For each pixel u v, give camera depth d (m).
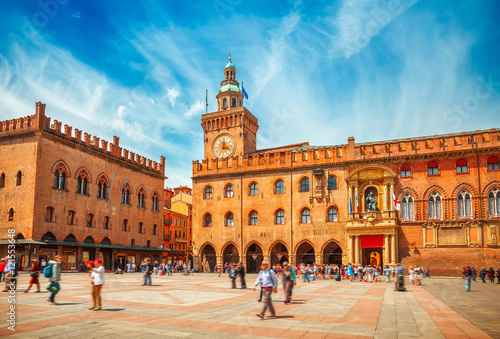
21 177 62.03
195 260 79.25
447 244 62.34
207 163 82.25
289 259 71.75
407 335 15.57
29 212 60.09
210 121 87.19
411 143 66.94
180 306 22.58
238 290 33.56
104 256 74.19
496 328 17.23
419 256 63.41
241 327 16.56
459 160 63.97
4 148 64.50
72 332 15.06
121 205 79.44
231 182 79.12
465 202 62.69
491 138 62.41
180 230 122.19
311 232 70.81
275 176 75.62
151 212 88.69
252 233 75.44
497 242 59.78
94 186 72.94
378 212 65.94
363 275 55.91
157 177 91.81
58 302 23.55
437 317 20.19
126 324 16.80
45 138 63.06
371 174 68.38
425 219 64.19
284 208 73.75
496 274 58.81
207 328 16.25
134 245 82.31
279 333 15.50
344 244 68.31
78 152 69.75
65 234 65.56
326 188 70.94
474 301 28.02
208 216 80.56
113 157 77.94
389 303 26.02
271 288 19.03
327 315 20.11
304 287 39.69
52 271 23.05
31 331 15.13
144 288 34.72
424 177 65.25
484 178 61.94
